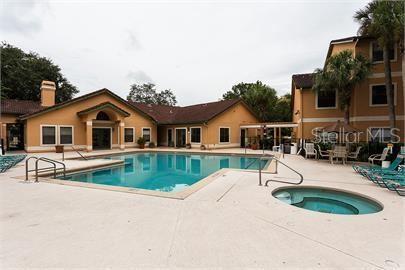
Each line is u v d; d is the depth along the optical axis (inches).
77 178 426.0
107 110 871.1
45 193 245.0
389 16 430.0
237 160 663.1
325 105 677.9
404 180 257.9
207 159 692.1
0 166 382.6
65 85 1416.1
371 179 283.1
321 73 588.7
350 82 546.9
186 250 124.6
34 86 1235.9
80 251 123.5
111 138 925.8
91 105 868.0
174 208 194.5
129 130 989.8
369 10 486.0
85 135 849.5
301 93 706.2
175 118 1112.8
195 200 217.8
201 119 916.6
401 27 412.5
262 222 164.1
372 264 111.5
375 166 432.5
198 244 131.3
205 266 109.7
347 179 316.2
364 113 591.2
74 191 253.0
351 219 170.6
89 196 232.7
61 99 1405.0
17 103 859.4
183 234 144.3
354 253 121.6
